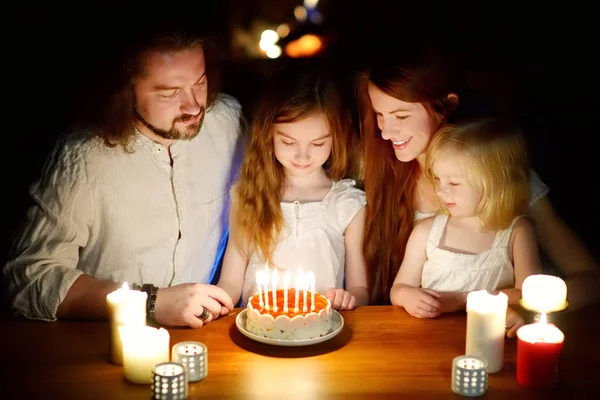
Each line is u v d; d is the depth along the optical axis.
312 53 4.38
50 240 2.38
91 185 2.41
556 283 2.06
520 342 1.89
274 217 2.61
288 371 1.96
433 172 2.44
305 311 2.11
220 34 2.65
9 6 3.61
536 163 3.79
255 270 2.64
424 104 2.46
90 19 2.62
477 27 4.10
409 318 2.30
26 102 3.66
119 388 1.88
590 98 3.85
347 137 2.64
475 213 2.44
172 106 2.37
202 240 2.67
